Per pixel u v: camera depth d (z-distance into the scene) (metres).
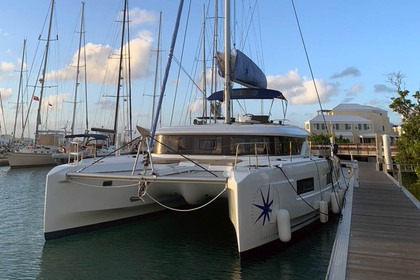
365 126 44.16
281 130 7.30
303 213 6.20
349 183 12.28
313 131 43.69
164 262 5.14
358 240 5.33
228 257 5.31
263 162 6.04
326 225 7.10
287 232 5.16
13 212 9.44
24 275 4.75
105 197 6.16
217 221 7.20
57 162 24.41
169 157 7.12
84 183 5.89
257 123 8.49
